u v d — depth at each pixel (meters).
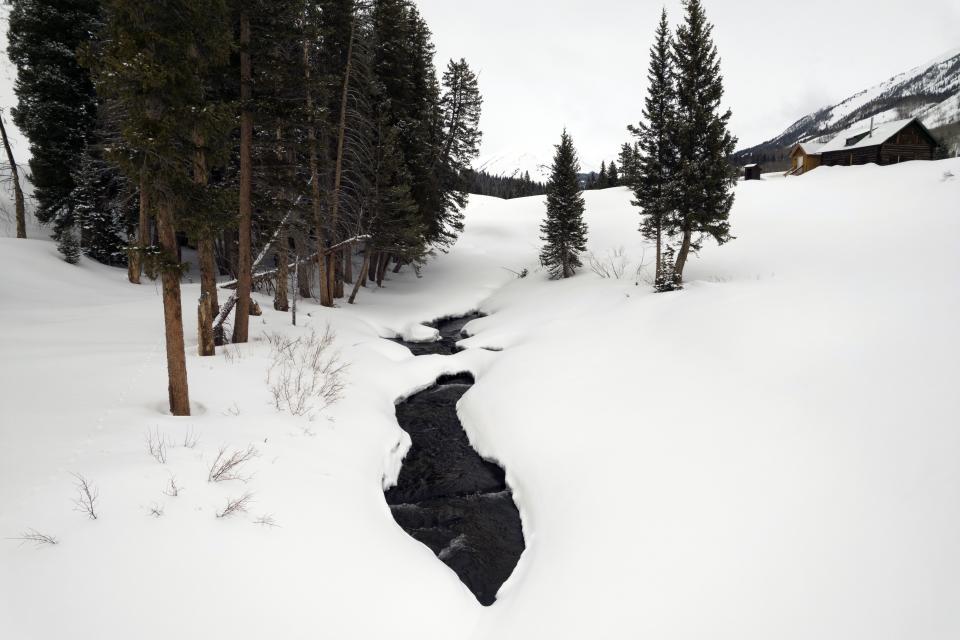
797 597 4.27
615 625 4.84
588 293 22.81
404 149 24.19
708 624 4.43
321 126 18.09
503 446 10.42
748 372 8.39
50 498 5.23
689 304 12.69
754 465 6.19
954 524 4.11
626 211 38.72
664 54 22.20
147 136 6.60
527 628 5.30
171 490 5.83
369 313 22.81
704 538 5.44
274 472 7.12
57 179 21.58
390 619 5.32
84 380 9.12
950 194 26.23
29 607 4.08
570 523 7.04
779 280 13.23
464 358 17.33
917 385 5.95
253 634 4.57
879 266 14.77
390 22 22.55
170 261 7.36
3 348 10.63
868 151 40.53
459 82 29.45
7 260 18.25
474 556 7.42
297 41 15.24
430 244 29.41
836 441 5.83
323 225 20.48
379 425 10.84
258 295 21.17
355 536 6.50
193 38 7.31
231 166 17.77
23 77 20.61
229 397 9.59
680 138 20.56
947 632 3.40
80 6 20.78
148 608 4.43
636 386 10.07
